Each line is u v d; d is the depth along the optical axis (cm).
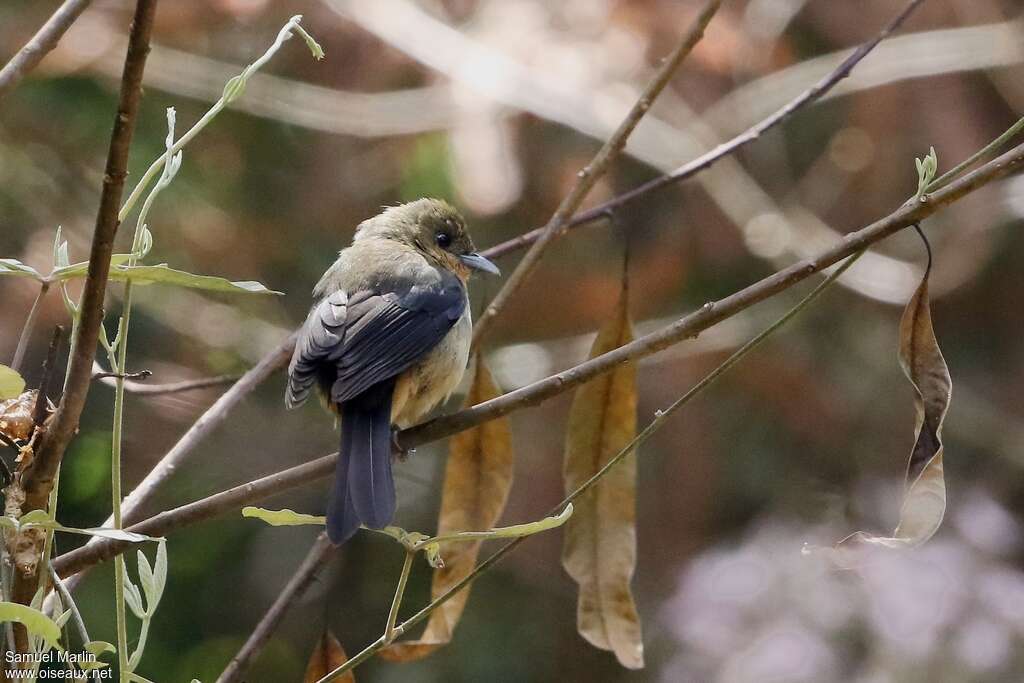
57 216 1368
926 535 535
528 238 783
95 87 1396
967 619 1069
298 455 1270
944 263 1401
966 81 1368
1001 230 1510
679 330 559
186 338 1334
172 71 1294
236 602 1355
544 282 1378
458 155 1167
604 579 651
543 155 1357
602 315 1384
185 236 1372
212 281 486
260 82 1277
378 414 648
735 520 1453
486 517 667
